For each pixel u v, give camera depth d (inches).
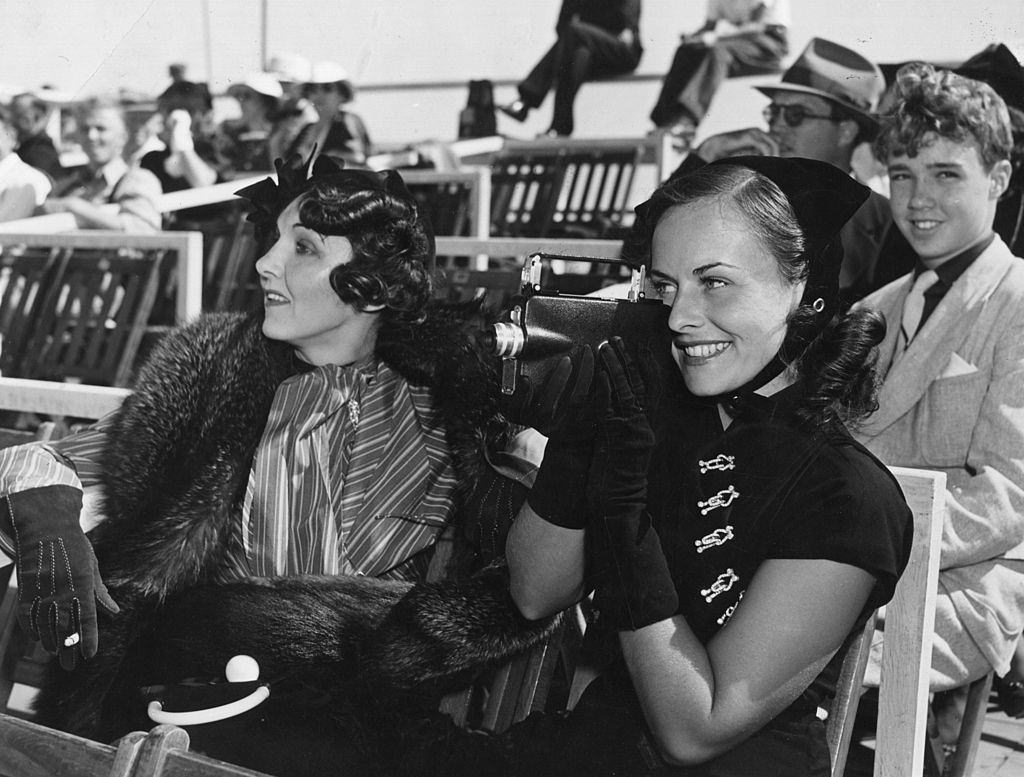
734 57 161.6
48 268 174.2
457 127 191.3
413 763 64.9
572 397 58.6
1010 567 92.6
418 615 67.3
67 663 66.0
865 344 57.8
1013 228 118.1
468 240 141.6
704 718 53.4
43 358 172.7
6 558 84.8
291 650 68.7
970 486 95.1
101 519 75.8
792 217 56.1
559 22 179.5
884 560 53.3
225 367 74.0
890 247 131.3
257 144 191.3
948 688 89.5
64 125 188.9
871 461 56.4
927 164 107.3
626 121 177.8
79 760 48.3
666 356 60.1
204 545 72.4
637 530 54.4
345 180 74.2
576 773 59.9
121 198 184.4
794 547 54.3
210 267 187.8
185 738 47.6
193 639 70.1
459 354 74.0
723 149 156.0
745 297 55.7
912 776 67.2
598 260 63.9
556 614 69.3
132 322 163.8
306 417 74.0
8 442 87.0
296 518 73.5
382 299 72.6
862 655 63.2
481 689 79.1
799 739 56.4
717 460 58.2
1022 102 118.0
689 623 57.4
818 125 147.4
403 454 75.2
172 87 183.5
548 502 59.6
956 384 100.5
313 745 65.3
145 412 73.4
